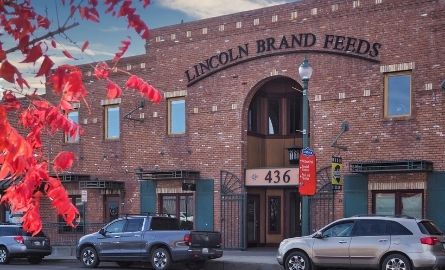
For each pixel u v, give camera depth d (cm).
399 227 1698
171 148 2711
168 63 2720
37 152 402
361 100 2248
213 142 2595
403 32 2183
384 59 2211
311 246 1816
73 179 2959
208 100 2617
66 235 2977
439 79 2103
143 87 383
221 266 2092
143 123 2800
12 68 306
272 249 2547
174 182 2694
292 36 2408
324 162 2308
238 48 2539
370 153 2214
